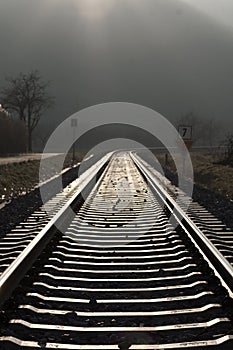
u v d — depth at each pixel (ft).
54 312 17.17
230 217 40.42
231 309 16.94
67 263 24.34
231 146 112.37
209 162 117.80
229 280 18.97
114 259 25.58
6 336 14.48
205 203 50.03
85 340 14.85
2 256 25.54
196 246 26.14
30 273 21.13
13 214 41.83
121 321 16.56
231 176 79.00
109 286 20.81
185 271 22.56
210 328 15.47
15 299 17.58
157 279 21.47
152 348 14.05
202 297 18.56
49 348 14.02
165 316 16.96
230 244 30.17
